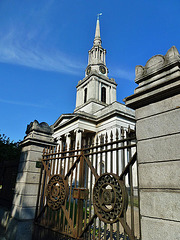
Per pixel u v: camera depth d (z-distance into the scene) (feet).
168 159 9.18
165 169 9.16
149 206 9.25
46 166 19.44
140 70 12.00
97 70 115.55
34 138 20.26
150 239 8.71
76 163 15.51
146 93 10.90
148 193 9.47
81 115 68.59
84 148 15.30
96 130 71.51
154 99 10.66
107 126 66.64
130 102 11.60
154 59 11.38
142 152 10.40
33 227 17.76
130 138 11.69
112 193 11.62
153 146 10.00
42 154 20.90
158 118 10.25
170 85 9.71
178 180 8.54
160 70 10.69
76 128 69.10
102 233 19.72
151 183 9.50
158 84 10.18
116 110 64.23
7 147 42.39
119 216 10.69
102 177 12.67
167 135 9.61
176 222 8.13
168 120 9.77
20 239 16.80
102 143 13.65
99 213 12.19
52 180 17.51
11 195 22.82
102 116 68.95
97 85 104.53
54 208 16.20
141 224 9.31
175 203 8.36
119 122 64.69
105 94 109.09
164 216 8.55
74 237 13.24
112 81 111.75
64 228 14.89
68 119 74.84
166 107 10.06
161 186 9.07
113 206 11.18
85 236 12.96
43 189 18.80
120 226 22.49
